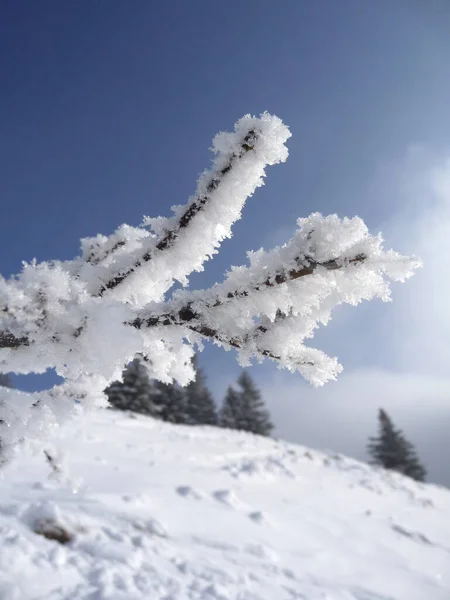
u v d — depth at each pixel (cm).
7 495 563
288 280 120
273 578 541
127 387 3650
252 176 123
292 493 1114
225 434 2088
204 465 1201
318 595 529
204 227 132
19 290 101
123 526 545
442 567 856
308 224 118
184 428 2016
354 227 112
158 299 156
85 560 401
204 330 129
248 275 123
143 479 866
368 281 118
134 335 93
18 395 155
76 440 1138
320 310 128
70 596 331
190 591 402
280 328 129
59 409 157
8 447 189
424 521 1230
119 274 144
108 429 1430
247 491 995
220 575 485
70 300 105
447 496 1853
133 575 399
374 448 4134
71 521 481
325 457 1983
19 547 377
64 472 237
